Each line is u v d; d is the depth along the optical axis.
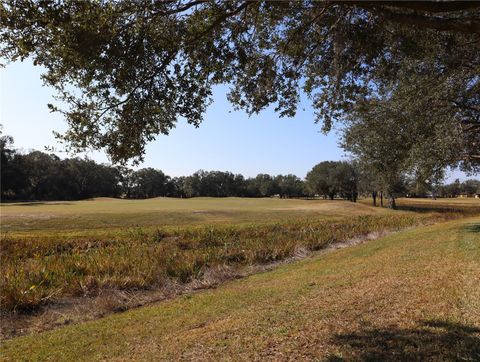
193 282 11.16
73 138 6.08
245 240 18.53
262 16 7.30
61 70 5.58
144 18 5.67
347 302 6.70
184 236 20.05
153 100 6.29
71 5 5.03
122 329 6.80
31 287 9.06
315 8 7.38
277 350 4.93
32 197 98.88
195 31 6.42
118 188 123.50
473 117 17.31
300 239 18.91
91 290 10.22
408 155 17.53
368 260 11.65
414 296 6.63
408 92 15.77
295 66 8.08
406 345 4.71
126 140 6.27
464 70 14.34
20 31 5.03
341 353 4.64
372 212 44.19
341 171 78.44
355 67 8.16
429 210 49.78
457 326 5.10
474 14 7.55
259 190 128.62
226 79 7.19
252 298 8.17
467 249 10.85
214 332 5.88
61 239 18.86
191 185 126.88
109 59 5.46
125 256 14.12
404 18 5.70
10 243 17.39
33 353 5.99
